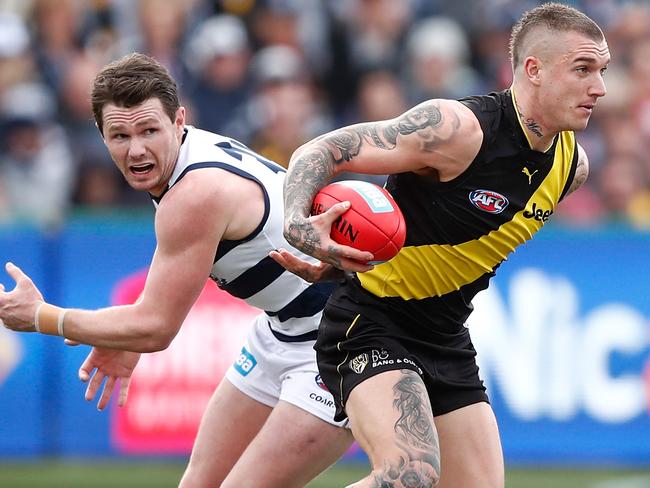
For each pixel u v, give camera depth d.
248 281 15.14
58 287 25.58
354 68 33.88
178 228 14.23
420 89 33.59
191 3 33.41
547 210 13.81
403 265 13.70
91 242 25.73
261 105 31.59
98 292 25.69
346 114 33.69
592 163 33.03
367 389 13.48
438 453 13.12
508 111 13.30
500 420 25.75
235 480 15.29
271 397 16.06
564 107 13.04
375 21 34.44
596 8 36.53
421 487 12.86
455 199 13.32
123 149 14.27
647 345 26.23
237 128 31.62
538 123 13.20
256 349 16.02
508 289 25.92
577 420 25.95
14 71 31.27
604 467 25.97
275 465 15.26
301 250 12.85
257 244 14.86
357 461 26.09
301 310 15.45
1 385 25.27
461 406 14.30
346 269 12.95
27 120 30.25
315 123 32.16
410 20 34.94
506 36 35.12
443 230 13.49
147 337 14.43
